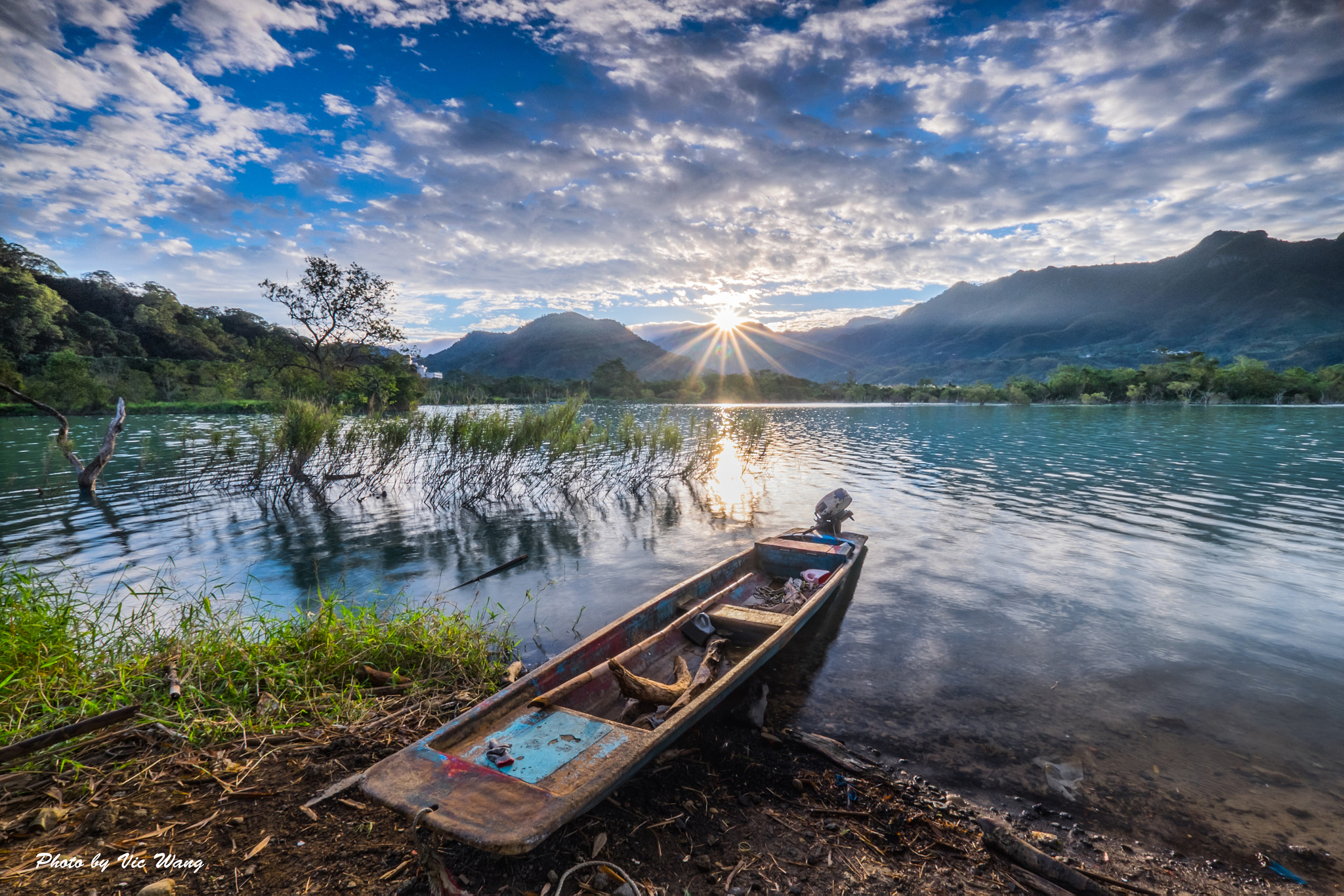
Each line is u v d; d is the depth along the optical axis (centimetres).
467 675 530
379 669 527
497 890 295
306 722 437
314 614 664
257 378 4581
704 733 457
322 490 1502
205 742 404
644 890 303
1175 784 410
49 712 402
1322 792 402
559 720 376
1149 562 934
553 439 1541
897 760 434
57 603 639
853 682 553
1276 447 2553
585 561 945
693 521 1230
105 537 1051
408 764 317
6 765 356
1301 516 1257
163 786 358
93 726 351
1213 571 889
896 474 1861
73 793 345
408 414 1762
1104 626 688
